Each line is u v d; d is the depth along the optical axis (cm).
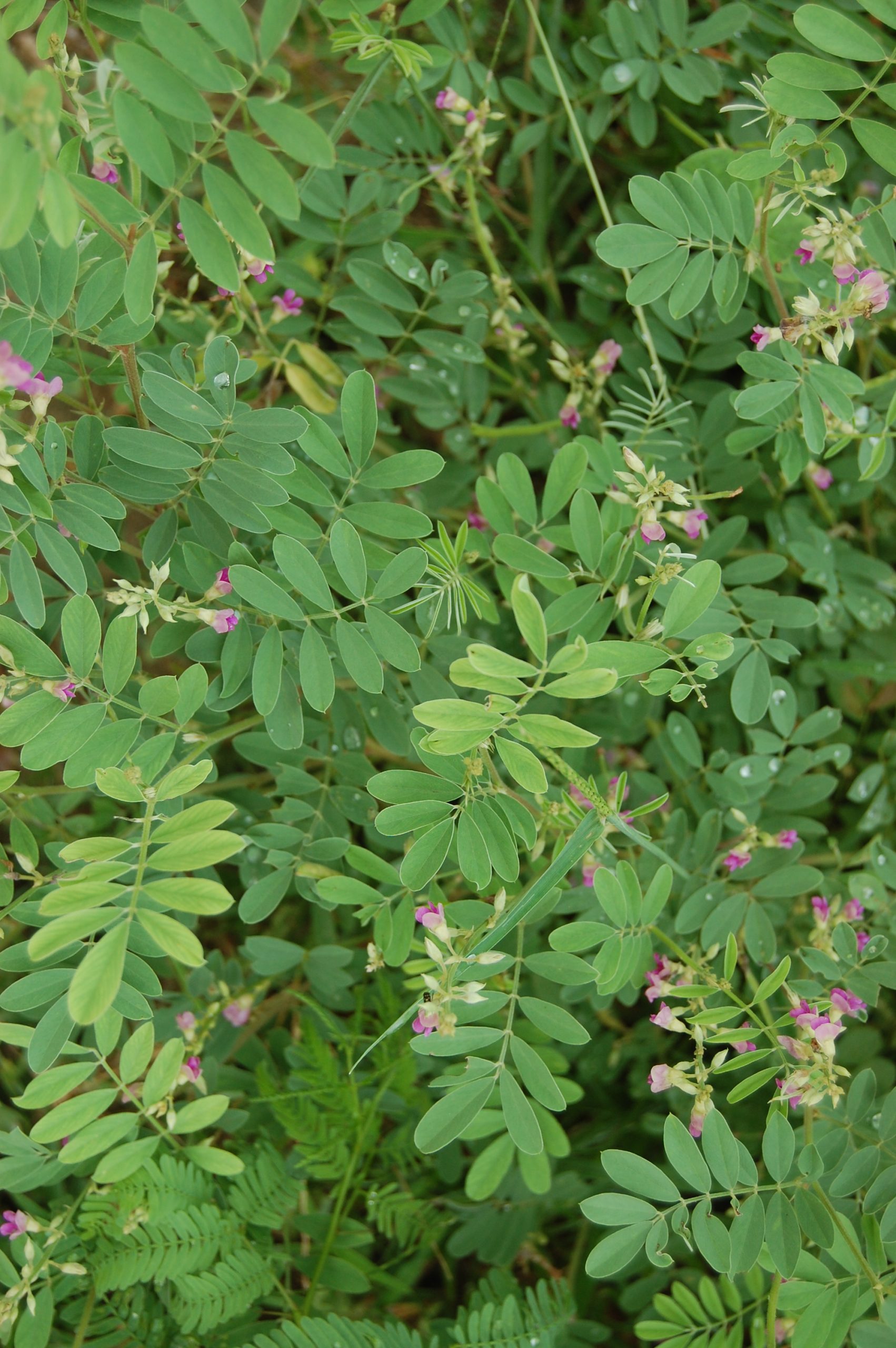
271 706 73
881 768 82
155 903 70
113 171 74
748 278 77
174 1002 81
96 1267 76
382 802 78
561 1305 79
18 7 71
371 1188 81
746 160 72
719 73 82
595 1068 84
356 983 83
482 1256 81
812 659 84
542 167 88
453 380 84
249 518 72
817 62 71
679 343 84
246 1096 82
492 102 86
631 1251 71
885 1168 74
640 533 75
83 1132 73
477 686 68
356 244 82
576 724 81
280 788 77
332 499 73
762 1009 76
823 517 85
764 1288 78
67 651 71
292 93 86
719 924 77
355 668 72
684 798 82
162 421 72
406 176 83
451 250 89
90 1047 82
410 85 82
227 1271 77
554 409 85
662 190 73
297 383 83
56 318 71
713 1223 71
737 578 78
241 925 87
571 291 91
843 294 77
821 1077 72
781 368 74
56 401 84
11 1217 75
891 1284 73
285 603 72
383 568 74
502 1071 72
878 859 78
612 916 73
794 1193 73
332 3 76
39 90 64
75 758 71
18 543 71
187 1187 77
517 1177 81
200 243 68
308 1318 75
